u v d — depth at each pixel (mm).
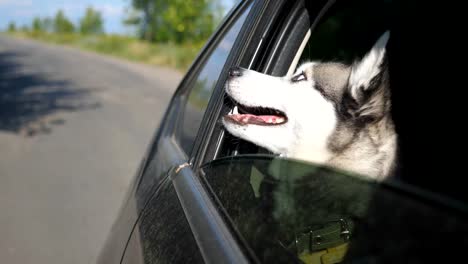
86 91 13703
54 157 6500
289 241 983
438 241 621
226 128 1758
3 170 5832
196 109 2119
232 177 1311
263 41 1853
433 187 1735
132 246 1648
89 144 7301
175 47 24828
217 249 1039
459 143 1794
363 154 2037
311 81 2197
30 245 3797
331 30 5852
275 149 2170
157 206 1655
